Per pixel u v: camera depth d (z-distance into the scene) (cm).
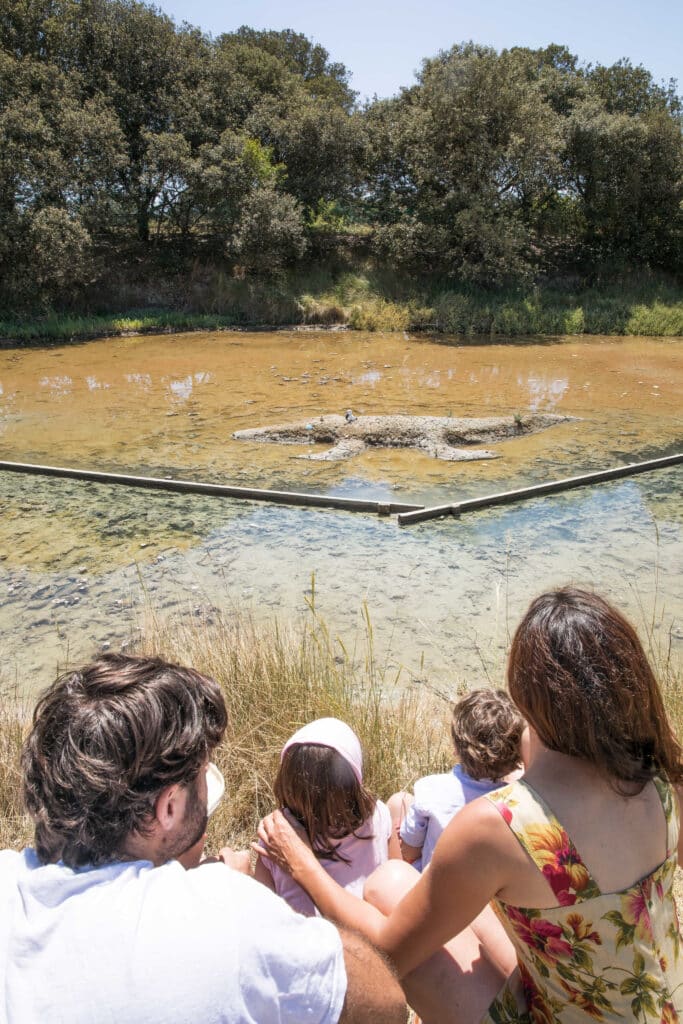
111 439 1115
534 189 2767
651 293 2858
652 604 570
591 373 1702
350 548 684
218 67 2839
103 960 110
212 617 555
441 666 489
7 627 551
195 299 2617
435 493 865
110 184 2534
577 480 845
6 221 2203
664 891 160
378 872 219
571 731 150
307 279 2802
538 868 150
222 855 228
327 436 1097
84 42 2656
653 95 3438
